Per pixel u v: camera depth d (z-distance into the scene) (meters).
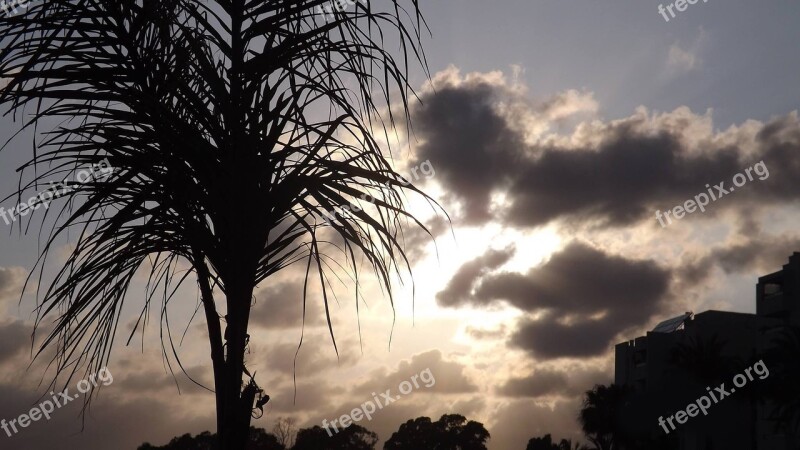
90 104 4.17
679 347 70.31
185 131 4.14
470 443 128.12
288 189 4.18
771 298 61.19
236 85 4.34
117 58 4.29
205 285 4.37
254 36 4.48
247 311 4.20
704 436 71.00
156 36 4.33
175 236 4.35
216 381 4.26
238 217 4.16
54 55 4.16
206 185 4.15
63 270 4.04
